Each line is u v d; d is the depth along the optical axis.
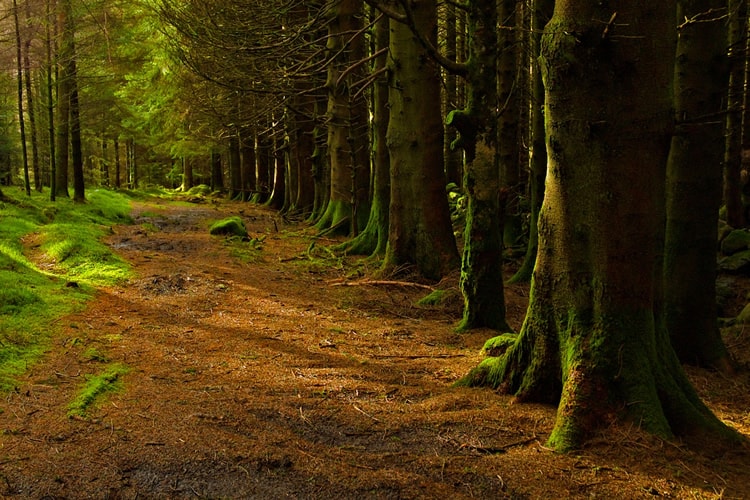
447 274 9.62
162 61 18.03
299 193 21.41
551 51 3.71
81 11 16.48
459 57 14.89
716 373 5.42
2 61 16.41
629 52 3.51
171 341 5.89
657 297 3.90
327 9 10.37
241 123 14.00
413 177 9.86
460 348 6.11
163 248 12.39
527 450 3.48
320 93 17.23
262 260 11.88
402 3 5.52
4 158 22.58
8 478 3.00
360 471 3.17
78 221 15.05
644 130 3.57
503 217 12.86
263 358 5.48
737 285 8.82
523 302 8.80
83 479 3.03
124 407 4.04
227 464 3.23
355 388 4.69
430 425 3.85
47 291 7.35
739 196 10.48
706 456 3.35
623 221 3.63
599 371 3.63
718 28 5.58
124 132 29.58
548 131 3.89
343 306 8.09
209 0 10.54
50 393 4.25
